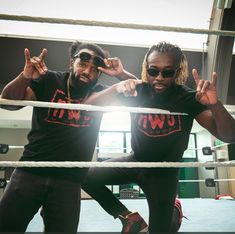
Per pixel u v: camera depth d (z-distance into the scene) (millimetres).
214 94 1205
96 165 1219
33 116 1425
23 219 1271
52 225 1279
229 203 4371
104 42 6090
